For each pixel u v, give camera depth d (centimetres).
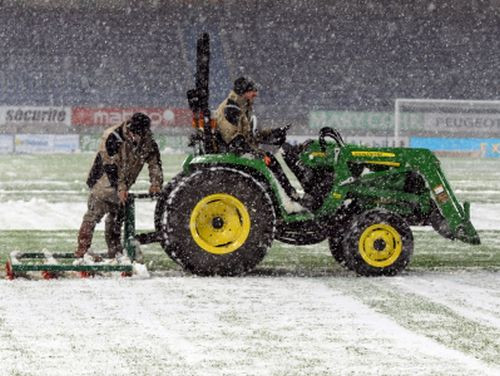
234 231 1123
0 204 2373
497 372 623
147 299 926
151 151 1146
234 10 7094
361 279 1109
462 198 2772
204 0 7062
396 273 1142
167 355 667
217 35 7006
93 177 1167
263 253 1123
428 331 770
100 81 6656
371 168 1187
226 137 1151
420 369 631
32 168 4266
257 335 745
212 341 720
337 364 643
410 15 7112
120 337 732
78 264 1077
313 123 6231
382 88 6744
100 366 630
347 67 6862
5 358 653
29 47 6756
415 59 6944
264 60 6869
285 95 6675
